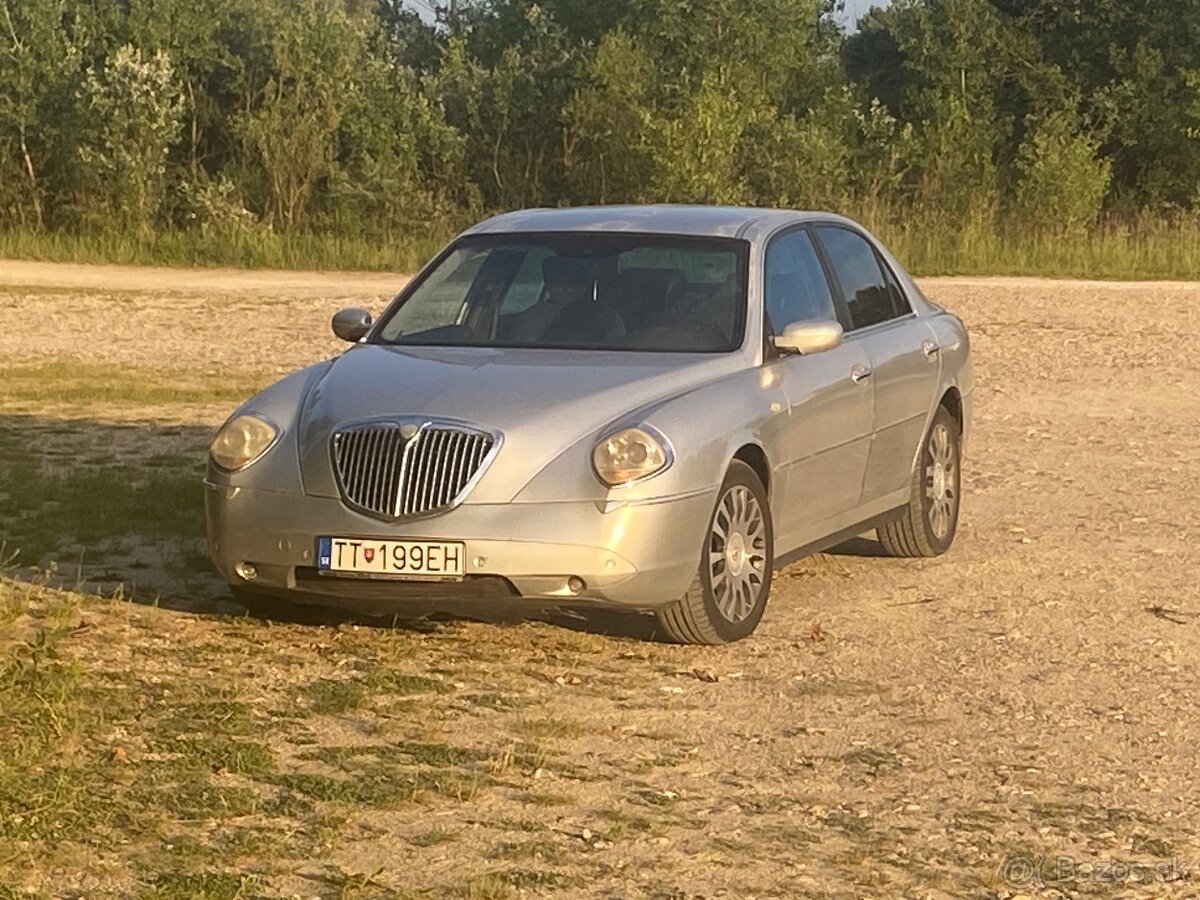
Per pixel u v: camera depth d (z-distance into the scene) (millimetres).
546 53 43688
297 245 35000
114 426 13656
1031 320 23516
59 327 21969
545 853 5094
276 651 7219
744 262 8211
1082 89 47156
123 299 25453
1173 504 11148
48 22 39188
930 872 5055
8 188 38344
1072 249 34906
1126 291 28422
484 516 6957
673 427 7176
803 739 6289
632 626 7797
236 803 5379
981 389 16938
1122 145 46312
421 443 7062
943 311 9992
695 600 7305
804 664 7289
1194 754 6211
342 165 40719
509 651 7348
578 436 7102
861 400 8531
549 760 5953
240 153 40875
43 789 5371
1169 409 15680
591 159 42094
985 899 4867
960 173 41438
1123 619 8148
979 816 5539
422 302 8375
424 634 7566
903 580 8945
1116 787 5848
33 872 4809
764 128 39781
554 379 7434
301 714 6363
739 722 6477
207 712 6297
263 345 20422
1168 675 7215
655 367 7605
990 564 9344
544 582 6977
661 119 38750
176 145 41281
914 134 44000
